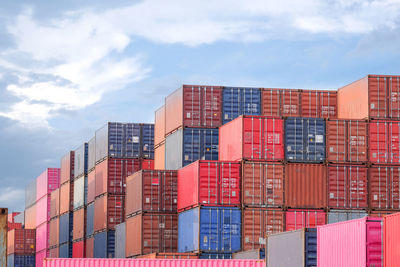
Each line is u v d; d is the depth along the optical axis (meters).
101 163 74.06
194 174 52.09
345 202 51.47
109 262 42.22
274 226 50.75
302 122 52.03
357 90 55.72
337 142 52.16
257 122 51.56
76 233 84.19
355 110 56.00
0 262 26.31
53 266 42.19
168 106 63.50
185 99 59.03
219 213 50.62
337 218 51.25
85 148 82.62
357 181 51.88
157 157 68.81
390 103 53.75
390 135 52.78
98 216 74.25
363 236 30.20
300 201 51.12
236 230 50.56
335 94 59.97
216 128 59.09
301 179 51.38
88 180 80.31
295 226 50.81
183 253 49.78
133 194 59.78
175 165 60.66
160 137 67.50
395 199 52.00
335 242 32.84
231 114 59.47
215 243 50.25
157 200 57.22
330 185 51.50
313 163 51.81
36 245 104.88
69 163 88.06
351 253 31.23
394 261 28.89
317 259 34.66
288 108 59.97
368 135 52.56
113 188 71.25
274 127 51.66
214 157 58.81
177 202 57.25
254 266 42.25
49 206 99.19
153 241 56.75
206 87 59.34
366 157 52.31
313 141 51.94
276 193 51.06
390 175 52.25
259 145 51.38
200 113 59.06
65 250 87.62
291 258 36.31
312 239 35.00
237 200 51.03
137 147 72.50
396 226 28.77
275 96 59.94
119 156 71.88
